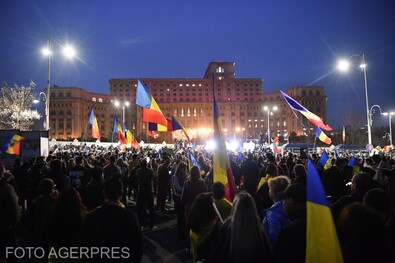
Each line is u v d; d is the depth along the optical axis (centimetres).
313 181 296
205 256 397
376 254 283
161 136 11888
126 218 392
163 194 1278
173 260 712
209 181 916
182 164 916
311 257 284
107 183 422
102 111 13338
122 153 2069
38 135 1563
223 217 482
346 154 2564
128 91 14050
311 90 13038
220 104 13888
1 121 4034
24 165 1196
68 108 12206
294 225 328
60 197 427
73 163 1134
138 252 394
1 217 604
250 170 1148
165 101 14275
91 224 388
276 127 13562
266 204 746
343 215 307
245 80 14488
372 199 358
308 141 6888
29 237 885
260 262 312
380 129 6994
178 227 887
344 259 292
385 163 873
